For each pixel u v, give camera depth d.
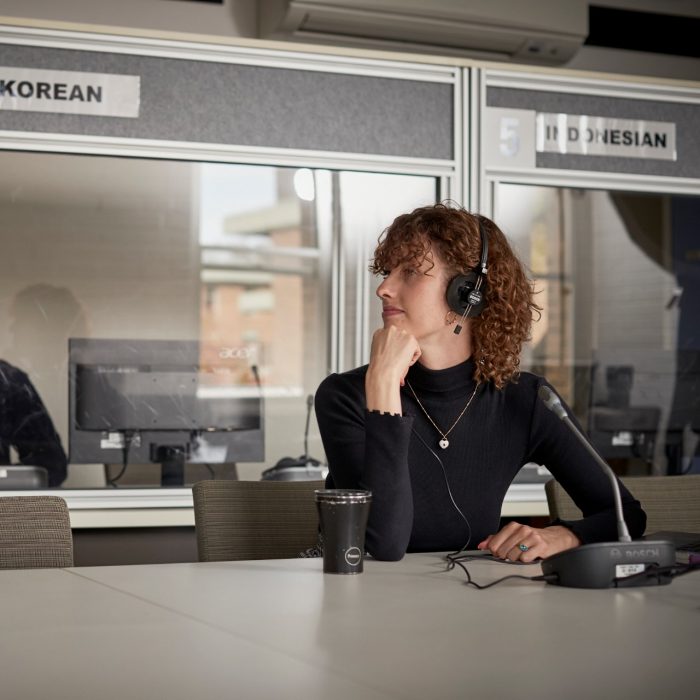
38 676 0.69
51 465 3.02
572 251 3.76
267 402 3.08
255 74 2.83
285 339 4.45
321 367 3.70
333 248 3.23
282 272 4.29
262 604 0.96
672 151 3.18
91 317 3.71
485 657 0.74
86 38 2.70
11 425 3.06
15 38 2.66
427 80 2.96
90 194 3.67
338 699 0.63
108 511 2.71
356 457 1.45
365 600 0.98
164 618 0.88
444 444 1.45
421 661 0.73
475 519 1.45
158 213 3.85
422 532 1.43
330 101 2.89
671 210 3.84
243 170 3.90
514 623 0.87
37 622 0.87
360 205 3.08
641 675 0.69
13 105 2.66
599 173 3.11
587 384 3.38
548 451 1.50
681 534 1.45
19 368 3.14
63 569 1.18
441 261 1.45
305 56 2.86
